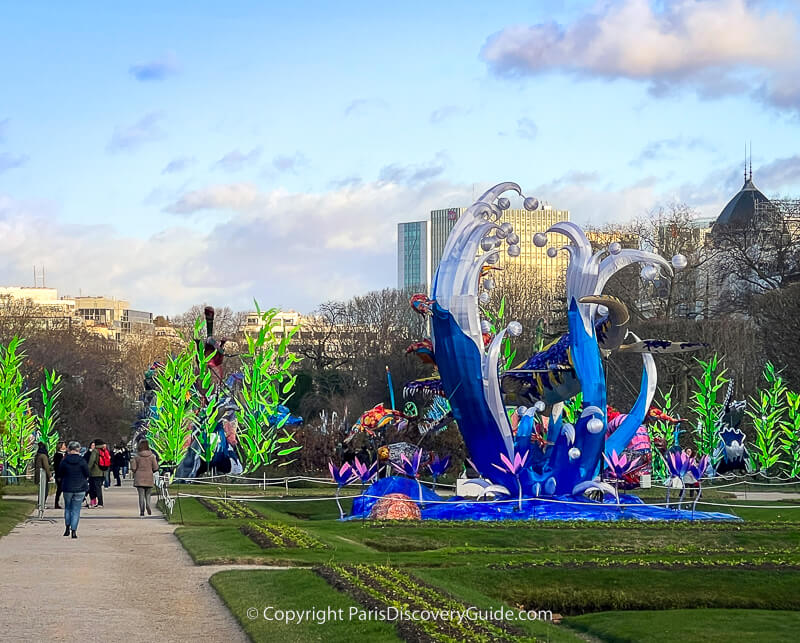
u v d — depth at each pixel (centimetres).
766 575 2475
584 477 4041
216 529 3391
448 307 4041
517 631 1831
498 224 4100
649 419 5722
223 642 1788
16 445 6141
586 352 4028
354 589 2128
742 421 7262
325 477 6544
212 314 6109
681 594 2336
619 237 9856
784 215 10700
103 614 2006
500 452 4028
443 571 2491
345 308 13750
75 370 11219
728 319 8375
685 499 4934
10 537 3297
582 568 2539
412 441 6319
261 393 5588
